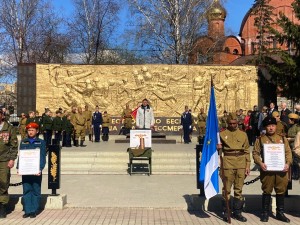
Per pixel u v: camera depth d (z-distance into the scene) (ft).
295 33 99.19
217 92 99.45
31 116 78.07
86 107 93.15
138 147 54.60
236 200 32.04
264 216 31.48
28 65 98.78
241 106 99.91
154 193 42.19
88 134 94.48
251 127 81.51
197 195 36.22
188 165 60.85
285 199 34.83
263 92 100.73
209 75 99.66
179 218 32.19
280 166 30.99
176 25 134.31
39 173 32.50
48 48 159.02
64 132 77.92
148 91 99.19
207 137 33.04
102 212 34.04
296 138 32.71
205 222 31.01
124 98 99.19
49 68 98.73
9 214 33.63
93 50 162.40
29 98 98.58
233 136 32.35
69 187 45.80
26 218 32.09
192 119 93.56
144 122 60.18
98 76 99.25
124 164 61.46
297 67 96.58
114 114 98.99
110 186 46.44
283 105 59.47
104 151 66.39
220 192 41.04
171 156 64.49
